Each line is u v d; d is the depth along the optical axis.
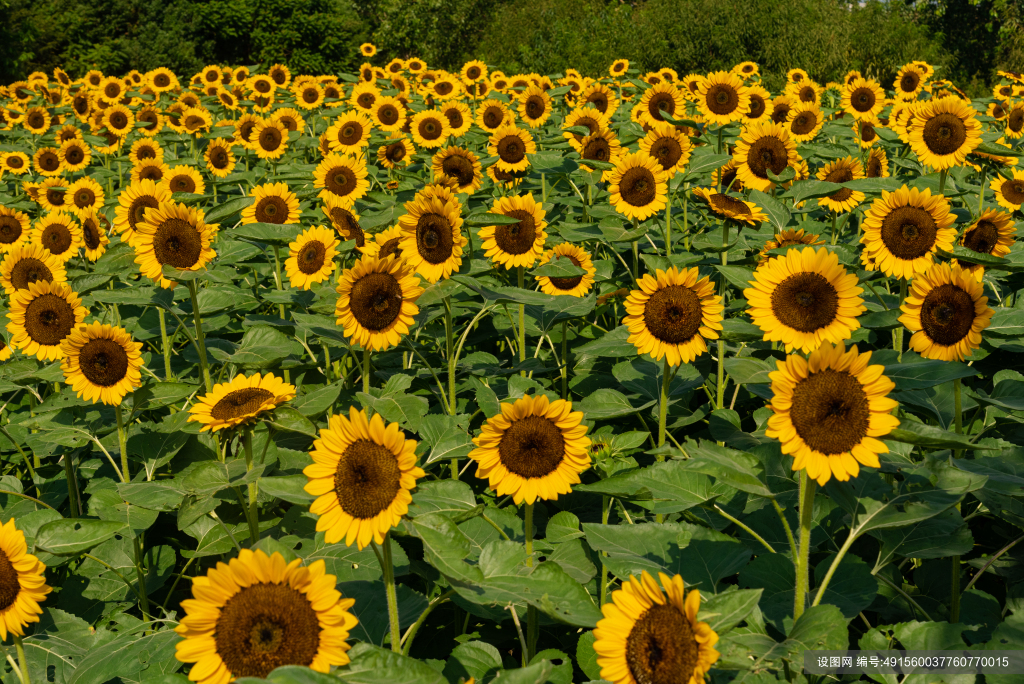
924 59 22.61
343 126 8.95
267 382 3.50
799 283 3.23
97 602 3.78
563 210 7.55
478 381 4.43
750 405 4.85
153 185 5.17
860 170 6.57
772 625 2.73
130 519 3.38
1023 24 25.17
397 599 3.17
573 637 3.56
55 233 6.09
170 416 3.98
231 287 5.86
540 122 9.48
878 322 4.04
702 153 6.51
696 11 22.09
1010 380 3.82
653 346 3.66
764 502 3.27
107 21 31.33
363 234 5.35
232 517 3.77
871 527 2.60
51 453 4.61
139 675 3.19
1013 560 3.65
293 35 32.53
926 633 2.95
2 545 2.86
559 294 5.30
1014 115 8.69
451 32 29.50
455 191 6.87
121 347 3.90
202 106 13.71
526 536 3.15
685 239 6.46
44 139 11.88
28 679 3.11
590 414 3.99
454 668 3.09
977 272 4.23
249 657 2.26
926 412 3.78
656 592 2.28
